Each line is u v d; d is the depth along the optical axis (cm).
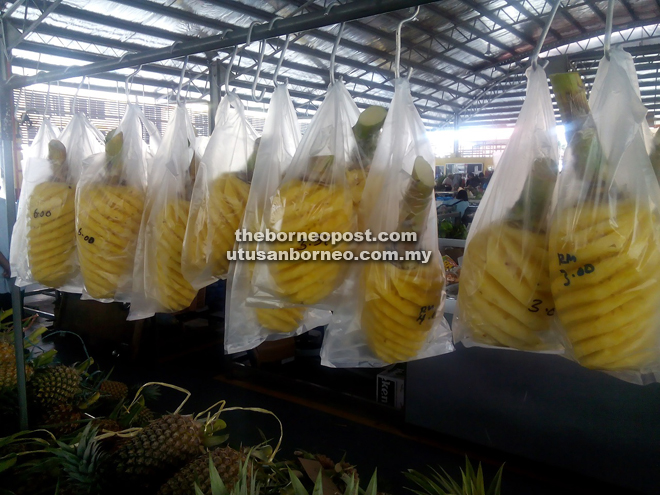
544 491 209
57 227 100
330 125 68
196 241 82
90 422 106
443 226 312
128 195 93
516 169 62
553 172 59
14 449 106
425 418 246
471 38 816
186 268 83
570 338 55
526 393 215
